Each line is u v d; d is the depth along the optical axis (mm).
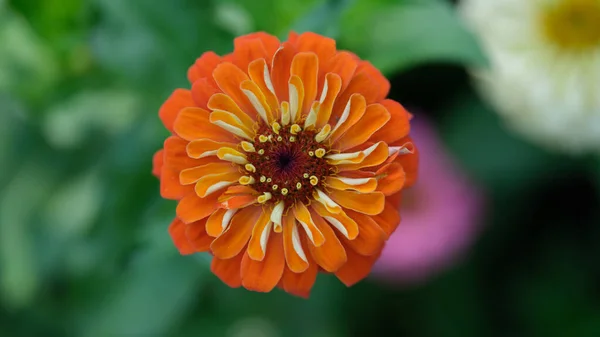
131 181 408
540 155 456
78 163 438
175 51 380
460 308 468
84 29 419
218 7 383
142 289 395
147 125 411
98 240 414
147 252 374
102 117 435
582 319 461
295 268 320
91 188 434
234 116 323
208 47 380
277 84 327
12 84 426
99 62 418
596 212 465
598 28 412
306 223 322
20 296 443
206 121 323
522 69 416
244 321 448
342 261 319
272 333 449
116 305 398
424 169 444
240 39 327
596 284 464
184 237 324
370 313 468
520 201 466
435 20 373
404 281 447
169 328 413
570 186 465
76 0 410
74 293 450
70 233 432
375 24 375
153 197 408
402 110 323
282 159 331
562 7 411
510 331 469
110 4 379
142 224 395
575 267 466
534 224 470
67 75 430
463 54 369
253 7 382
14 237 438
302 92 323
